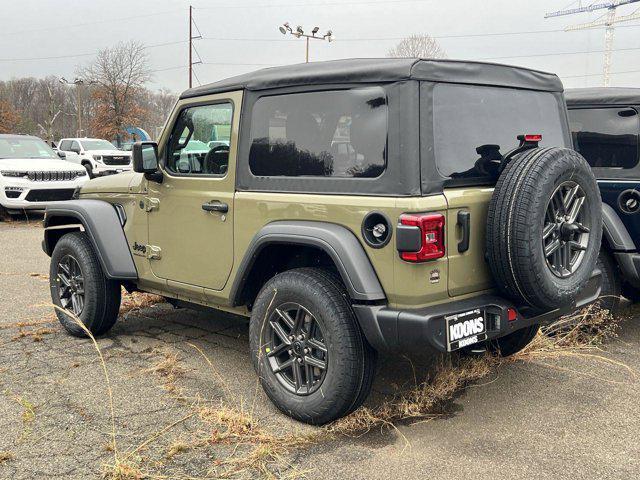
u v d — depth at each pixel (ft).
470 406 12.10
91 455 10.11
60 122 242.37
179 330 17.06
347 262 10.25
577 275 10.96
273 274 12.65
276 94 11.78
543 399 12.44
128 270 15.24
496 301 10.71
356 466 9.79
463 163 10.65
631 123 16.11
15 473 9.55
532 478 9.43
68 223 17.54
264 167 11.93
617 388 13.01
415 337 9.78
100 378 13.44
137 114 191.93
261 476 9.50
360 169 10.50
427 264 9.91
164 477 9.43
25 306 19.80
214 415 11.45
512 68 11.91
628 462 9.93
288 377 11.71
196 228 13.32
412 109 9.95
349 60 10.97
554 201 10.59
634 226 15.81
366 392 10.82
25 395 12.51
